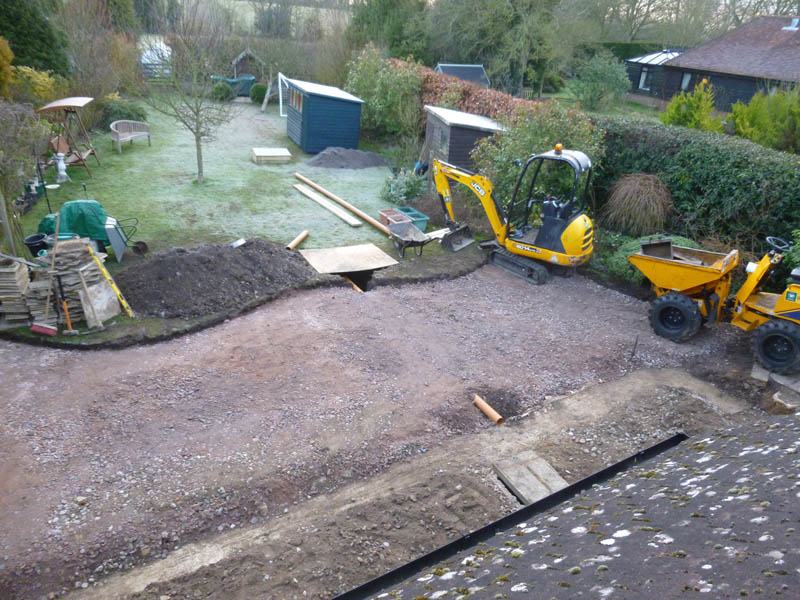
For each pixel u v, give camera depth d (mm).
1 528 5301
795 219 10859
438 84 20500
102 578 5066
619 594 2025
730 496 2711
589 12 35875
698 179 12211
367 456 6625
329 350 8500
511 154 13305
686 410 7777
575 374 8539
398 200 15062
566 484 6367
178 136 20344
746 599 1816
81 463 6133
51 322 8438
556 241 11000
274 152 18281
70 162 15242
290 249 11602
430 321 9648
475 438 7133
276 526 5715
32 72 16922
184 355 8203
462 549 3395
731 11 37094
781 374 8609
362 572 5230
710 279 9141
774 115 15188
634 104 33500
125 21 26922
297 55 28859
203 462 6277
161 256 9680
